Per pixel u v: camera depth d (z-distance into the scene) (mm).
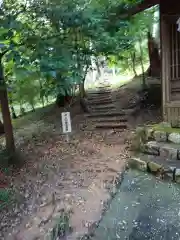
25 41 2449
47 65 2303
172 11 4109
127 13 4156
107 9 3828
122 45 5027
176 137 3453
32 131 6031
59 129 5902
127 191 2824
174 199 2537
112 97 7625
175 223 2176
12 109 7953
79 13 2826
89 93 8305
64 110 7312
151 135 3779
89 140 4918
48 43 2529
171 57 4340
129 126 5512
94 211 2512
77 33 3309
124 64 9266
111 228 2217
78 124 6055
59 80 2652
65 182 3201
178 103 4117
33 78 2627
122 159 3719
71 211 2527
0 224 2447
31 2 2838
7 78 3635
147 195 2684
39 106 8891
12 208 2705
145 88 7238
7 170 3676
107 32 3889
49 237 2166
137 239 2037
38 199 2852
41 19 2916
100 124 5832
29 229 2340
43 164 3889
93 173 3377
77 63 3225
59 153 4340
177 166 2945
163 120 4324
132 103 6754
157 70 8070
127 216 2371
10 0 2857
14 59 2207
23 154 4270
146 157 3453
